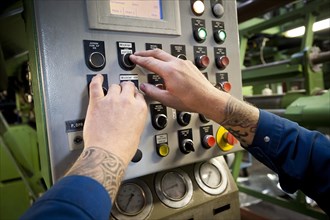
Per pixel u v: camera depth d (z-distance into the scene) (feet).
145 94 1.99
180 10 2.21
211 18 2.38
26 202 5.44
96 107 1.57
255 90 7.60
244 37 6.16
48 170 1.74
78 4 1.79
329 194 1.92
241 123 1.99
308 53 4.51
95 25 1.82
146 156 2.02
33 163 5.07
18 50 2.94
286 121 2.10
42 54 1.67
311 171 1.97
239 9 4.85
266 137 1.99
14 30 2.43
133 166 1.96
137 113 1.60
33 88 1.93
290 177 1.98
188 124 2.23
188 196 2.34
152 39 2.08
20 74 3.79
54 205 1.09
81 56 1.80
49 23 1.69
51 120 1.69
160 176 2.30
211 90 1.85
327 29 5.96
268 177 5.90
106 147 1.42
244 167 6.51
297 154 1.98
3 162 5.23
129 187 2.14
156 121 2.03
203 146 2.31
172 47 2.17
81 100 1.79
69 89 1.75
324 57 4.37
